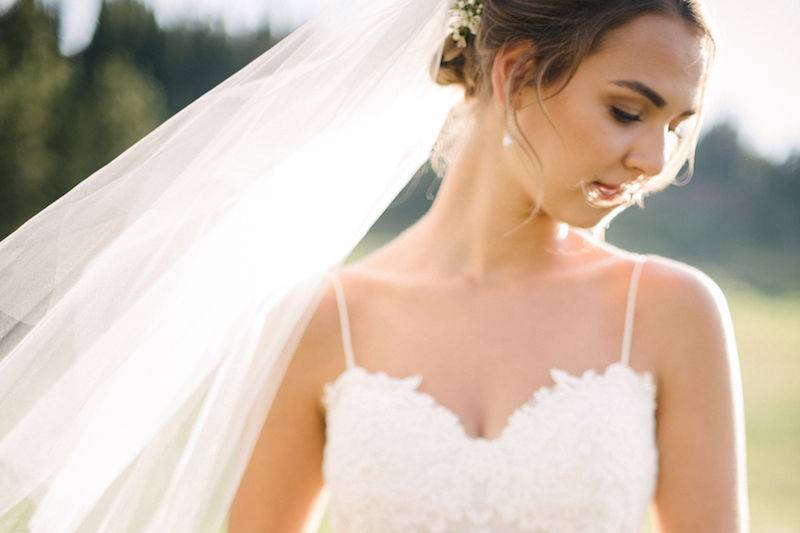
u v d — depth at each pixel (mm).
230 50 12148
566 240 1938
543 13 1718
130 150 1903
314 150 1923
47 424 1822
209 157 1906
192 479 1798
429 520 1713
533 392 1782
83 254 1874
